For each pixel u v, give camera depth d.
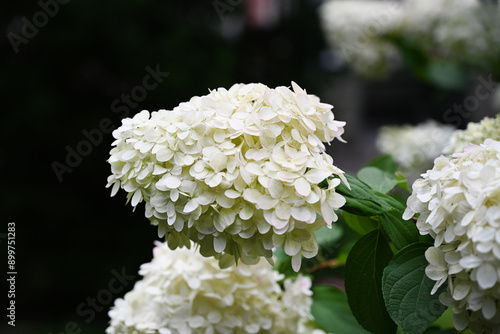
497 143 0.63
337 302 0.86
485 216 0.58
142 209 3.13
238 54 3.81
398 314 0.63
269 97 0.66
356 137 4.66
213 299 0.76
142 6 3.16
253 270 0.78
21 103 3.00
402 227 0.67
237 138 0.65
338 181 0.65
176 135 0.65
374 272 0.71
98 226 3.10
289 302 0.81
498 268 0.57
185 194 0.64
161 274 0.78
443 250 0.61
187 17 3.43
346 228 1.19
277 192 0.63
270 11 4.15
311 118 0.66
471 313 0.62
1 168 3.02
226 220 0.63
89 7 3.00
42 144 3.04
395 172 0.87
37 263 3.01
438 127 1.61
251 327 0.77
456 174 0.61
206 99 0.67
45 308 3.03
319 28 4.04
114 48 3.08
